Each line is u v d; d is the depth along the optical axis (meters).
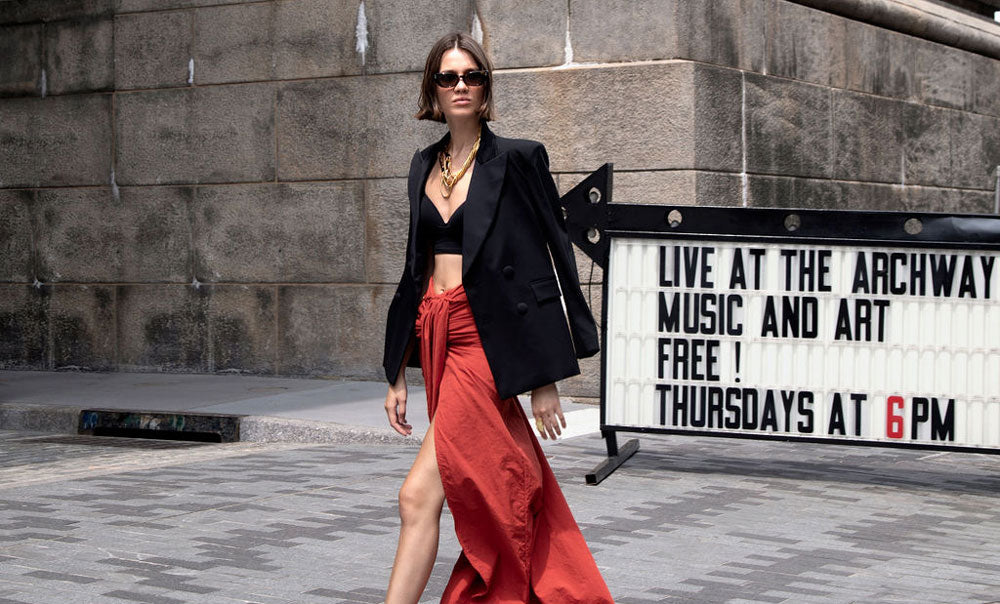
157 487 6.39
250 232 11.27
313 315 11.05
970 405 6.61
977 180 13.90
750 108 10.32
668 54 9.72
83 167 11.92
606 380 7.09
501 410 3.37
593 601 3.34
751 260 6.86
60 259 12.05
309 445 8.30
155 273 11.66
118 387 10.65
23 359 12.22
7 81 12.20
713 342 6.93
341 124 10.88
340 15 10.84
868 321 6.71
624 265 7.05
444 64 3.48
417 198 3.49
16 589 4.38
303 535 5.27
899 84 12.47
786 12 10.81
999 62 14.39
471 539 3.32
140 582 4.49
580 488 6.50
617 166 9.90
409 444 8.16
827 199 11.34
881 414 6.71
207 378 11.21
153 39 11.59
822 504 6.19
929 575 4.79
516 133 10.24
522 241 3.40
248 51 11.22
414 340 3.58
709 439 8.37
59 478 6.76
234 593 4.36
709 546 5.22
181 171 11.52
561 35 10.10
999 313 6.56
